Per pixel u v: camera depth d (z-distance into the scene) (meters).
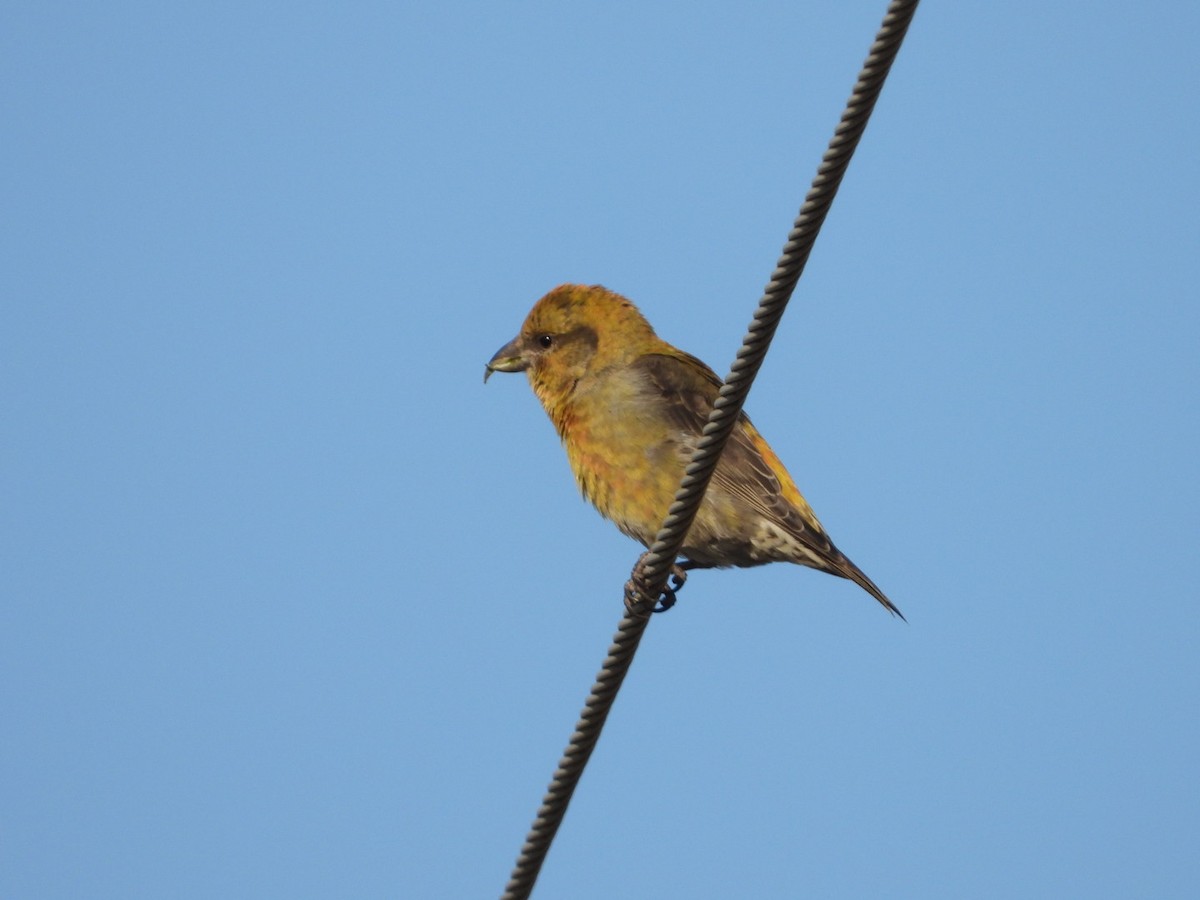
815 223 7.12
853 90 6.67
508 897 9.05
